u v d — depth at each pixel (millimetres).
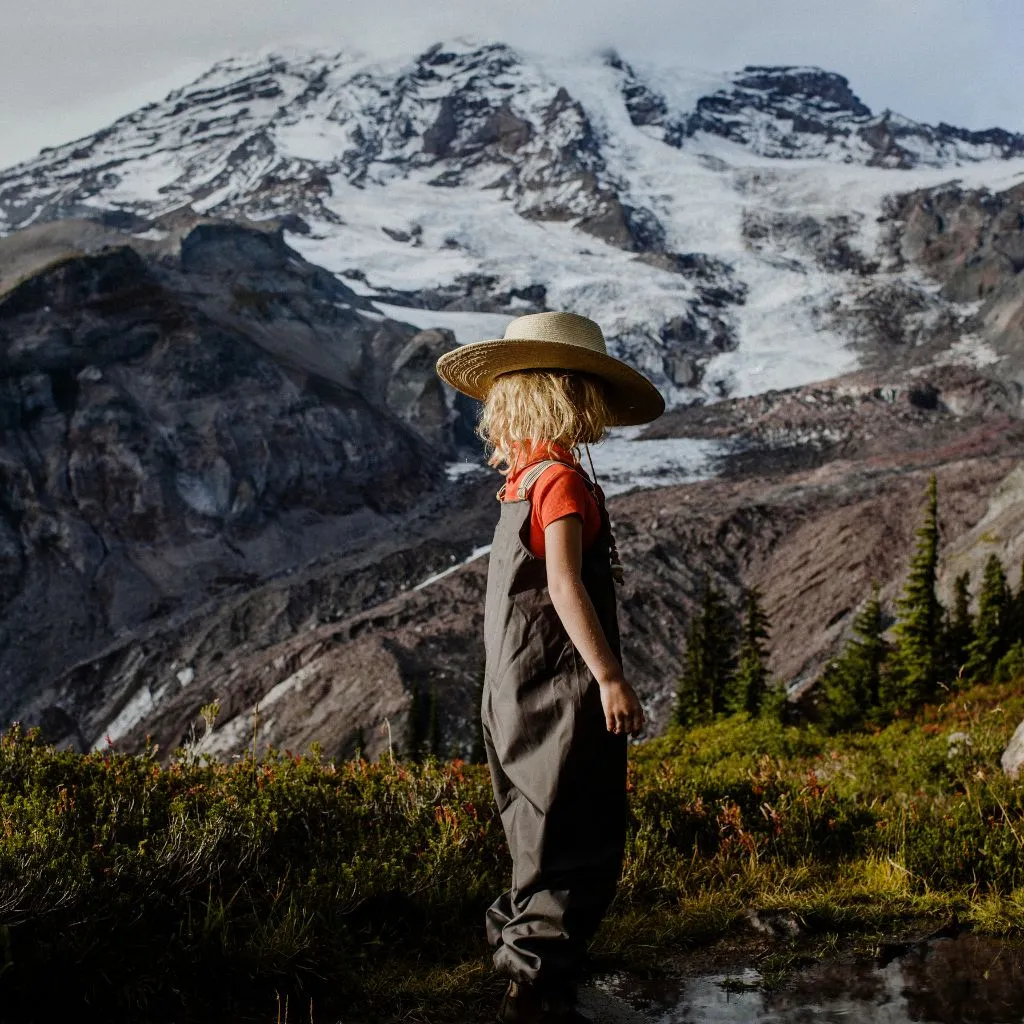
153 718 119500
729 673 55531
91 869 3889
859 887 4828
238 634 144250
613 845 3127
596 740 3035
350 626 127750
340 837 4855
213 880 4191
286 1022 3457
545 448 3160
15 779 4930
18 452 166750
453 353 3277
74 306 192375
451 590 136375
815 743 12484
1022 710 14594
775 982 3809
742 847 5430
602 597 3117
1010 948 4098
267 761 5805
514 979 3105
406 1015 3566
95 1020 3414
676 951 4168
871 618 41812
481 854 4988
